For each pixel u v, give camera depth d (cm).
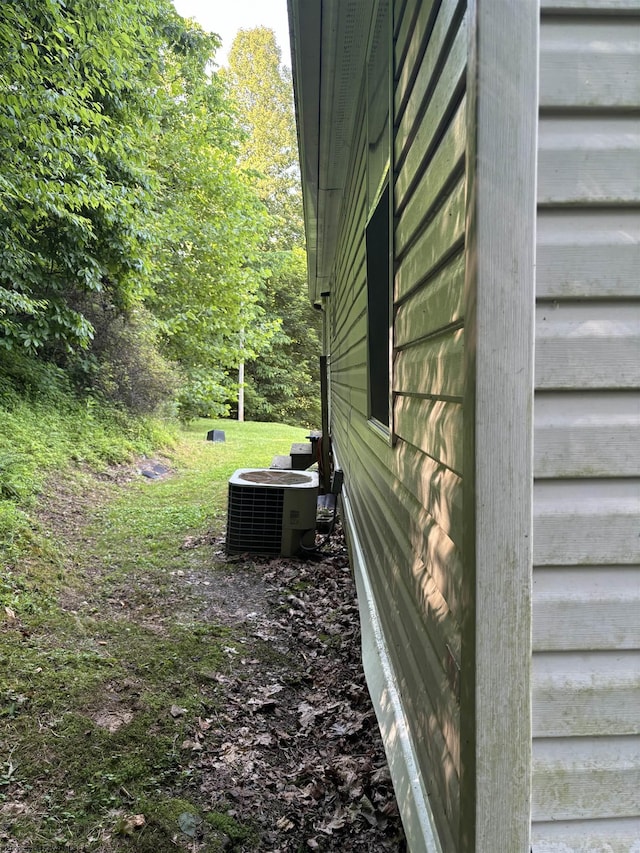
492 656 100
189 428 1569
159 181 1134
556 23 97
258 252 1731
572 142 98
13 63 550
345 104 337
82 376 998
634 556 102
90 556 503
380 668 231
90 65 738
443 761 127
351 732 268
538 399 101
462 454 106
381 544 257
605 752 104
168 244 1302
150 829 206
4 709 267
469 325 99
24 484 596
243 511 523
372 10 237
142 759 244
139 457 917
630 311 101
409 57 160
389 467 224
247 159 2667
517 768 101
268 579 472
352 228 405
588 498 102
